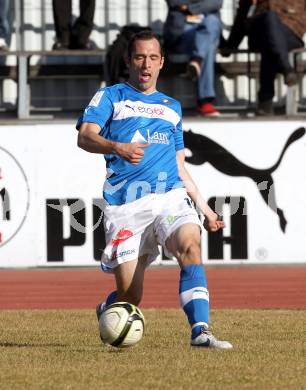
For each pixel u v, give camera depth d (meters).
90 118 25.66
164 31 60.34
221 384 20.23
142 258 26.23
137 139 25.86
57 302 46.09
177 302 45.66
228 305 44.25
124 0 65.00
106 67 59.00
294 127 58.25
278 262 58.72
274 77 58.97
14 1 64.44
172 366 22.70
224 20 65.12
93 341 28.69
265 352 25.25
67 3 60.88
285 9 58.47
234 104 64.75
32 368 22.66
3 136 57.56
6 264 57.94
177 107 26.64
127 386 20.06
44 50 64.75
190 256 25.00
